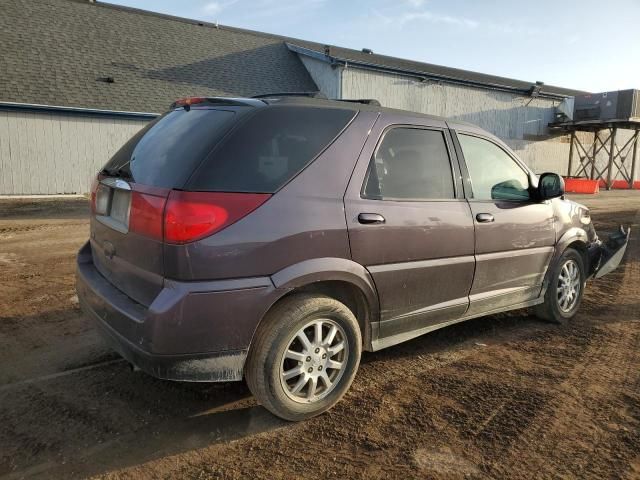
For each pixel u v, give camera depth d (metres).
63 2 20.34
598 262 5.35
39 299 5.21
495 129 26.22
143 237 2.78
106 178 3.41
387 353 4.09
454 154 3.86
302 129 3.09
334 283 3.16
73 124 15.58
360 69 20.75
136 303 2.88
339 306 3.10
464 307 3.91
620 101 25.06
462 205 3.79
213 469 2.61
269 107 3.02
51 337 4.23
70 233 9.36
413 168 3.57
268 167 2.89
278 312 2.90
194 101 3.36
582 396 3.41
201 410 3.17
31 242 8.38
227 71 20.28
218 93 18.61
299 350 3.04
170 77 18.55
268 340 2.86
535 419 3.11
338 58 20.11
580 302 5.12
